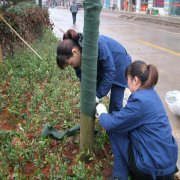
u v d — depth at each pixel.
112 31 11.30
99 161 2.18
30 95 3.45
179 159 2.32
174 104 3.18
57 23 14.67
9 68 4.40
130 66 1.83
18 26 5.14
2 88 3.61
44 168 2.12
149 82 1.80
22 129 2.54
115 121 1.80
